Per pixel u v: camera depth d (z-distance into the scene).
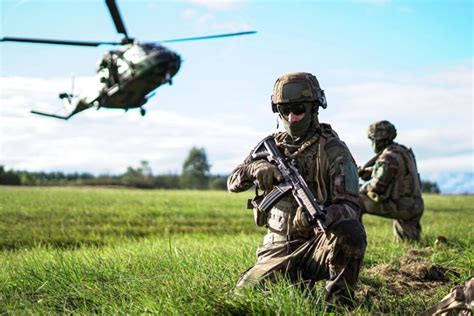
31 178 78.06
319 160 6.13
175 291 6.15
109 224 19.50
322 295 5.94
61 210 23.89
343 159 6.07
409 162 12.22
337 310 5.72
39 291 7.16
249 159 6.52
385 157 12.15
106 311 6.14
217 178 109.00
